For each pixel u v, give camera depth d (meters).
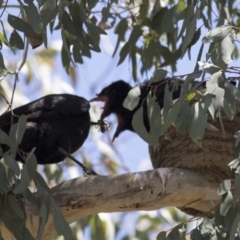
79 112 12.42
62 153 12.34
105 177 10.27
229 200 8.88
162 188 10.42
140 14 14.41
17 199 9.03
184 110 8.83
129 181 10.29
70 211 10.12
